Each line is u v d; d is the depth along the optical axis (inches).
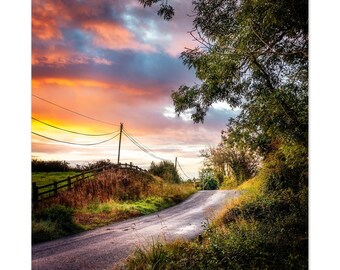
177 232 431.2
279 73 277.6
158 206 762.8
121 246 357.7
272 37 239.3
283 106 236.4
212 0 288.2
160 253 265.3
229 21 284.2
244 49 234.8
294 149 276.7
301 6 200.1
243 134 311.1
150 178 1040.2
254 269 233.9
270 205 389.4
